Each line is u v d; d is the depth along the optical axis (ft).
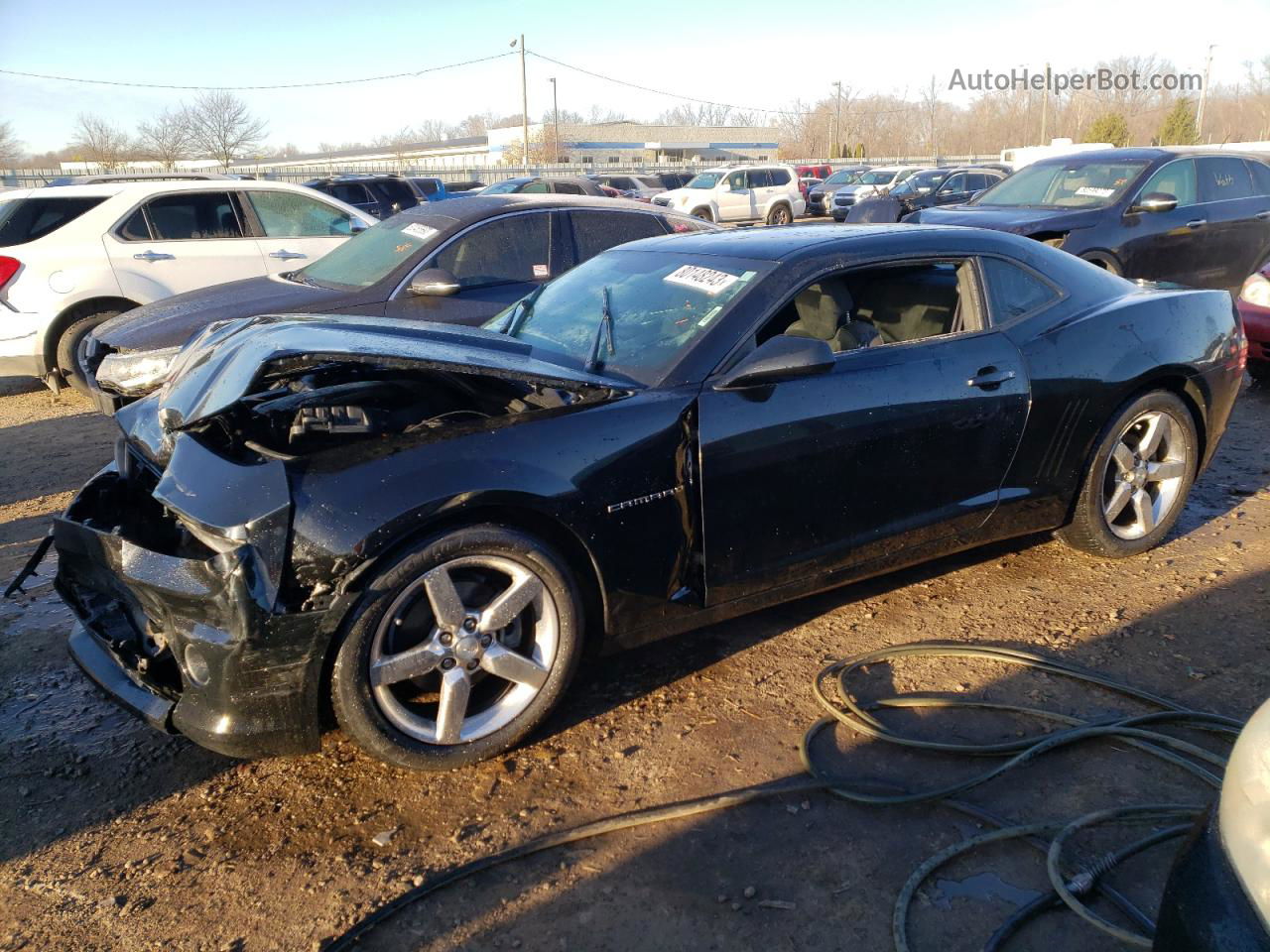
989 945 7.16
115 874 8.27
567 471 9.37
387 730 8.93
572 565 9.78
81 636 10.50
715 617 10.73
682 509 10.15
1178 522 15.43
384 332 10.71
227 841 8.64
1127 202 28.32
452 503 8.73
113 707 10.91
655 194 95.61
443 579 8.93
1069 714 10.11
